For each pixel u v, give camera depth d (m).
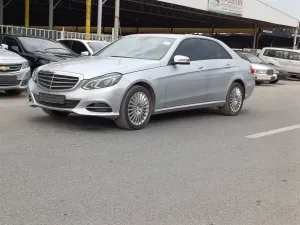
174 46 8.29
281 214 4.20
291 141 7.38
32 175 4.93
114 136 7.00
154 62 7.80
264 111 10.96
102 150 6.12
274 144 7.10
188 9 31.00
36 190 4.48
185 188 4.77
